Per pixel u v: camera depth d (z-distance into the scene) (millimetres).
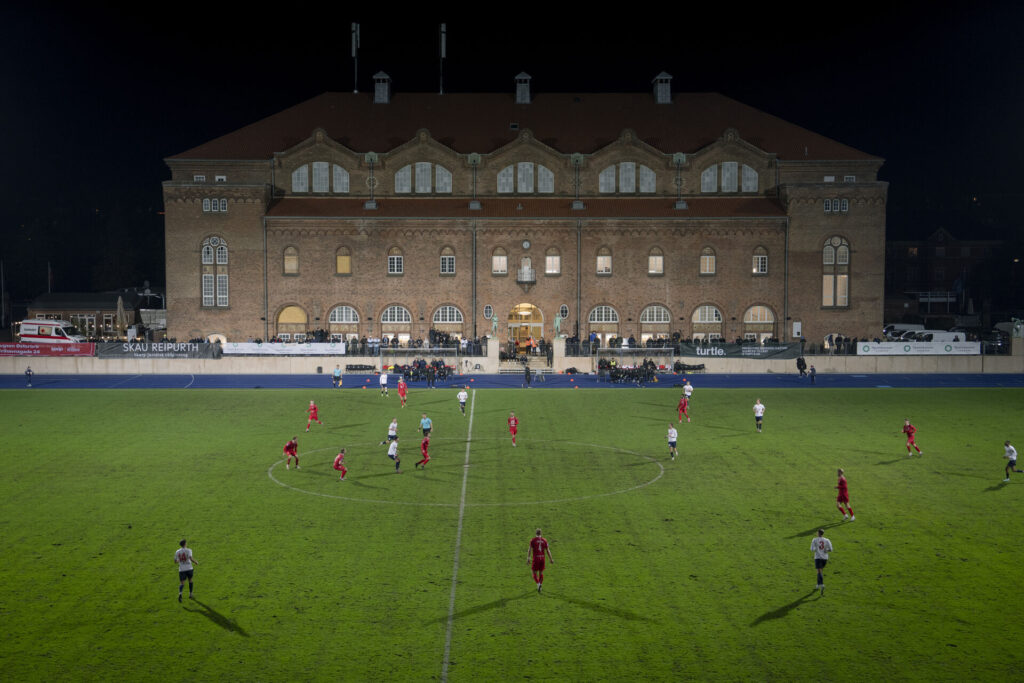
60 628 22219
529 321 90625
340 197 92562
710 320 90125
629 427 50938
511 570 26391
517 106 99625
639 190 93312
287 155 92188
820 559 24562
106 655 20750
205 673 19906
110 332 117438
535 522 31391
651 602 23938
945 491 35562
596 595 24422
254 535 29688
